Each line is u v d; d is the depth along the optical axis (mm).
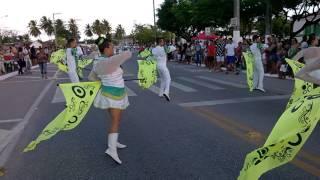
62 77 22516
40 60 22484
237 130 7812
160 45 12094
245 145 6773
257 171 3896
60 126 5852
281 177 5188
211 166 5797
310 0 25344
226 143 6945
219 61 21922
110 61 5945
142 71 10781
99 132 8211
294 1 24953
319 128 7469
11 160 6570
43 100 13195
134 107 10945
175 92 13789
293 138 3953
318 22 27984
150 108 10727
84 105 6023
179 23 50781
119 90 6168
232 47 20531
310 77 4434
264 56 19078
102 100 6148
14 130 8883
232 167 5711
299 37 32469
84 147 7117
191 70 23484
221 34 37438
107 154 6344
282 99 11406
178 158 6242
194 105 10938
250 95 12391
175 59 34906
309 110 3961
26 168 6129
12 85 19156
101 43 6211
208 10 32375
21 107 12047
